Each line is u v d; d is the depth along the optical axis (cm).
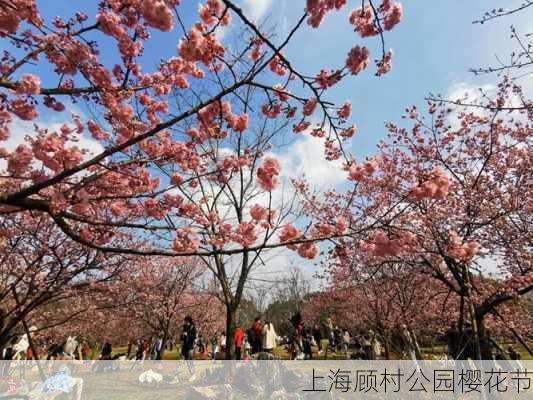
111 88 334
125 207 486
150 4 252
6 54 325
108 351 1700
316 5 268
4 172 359
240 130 370
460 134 920
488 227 809
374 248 334
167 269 1488
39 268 650
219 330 2534
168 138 461
